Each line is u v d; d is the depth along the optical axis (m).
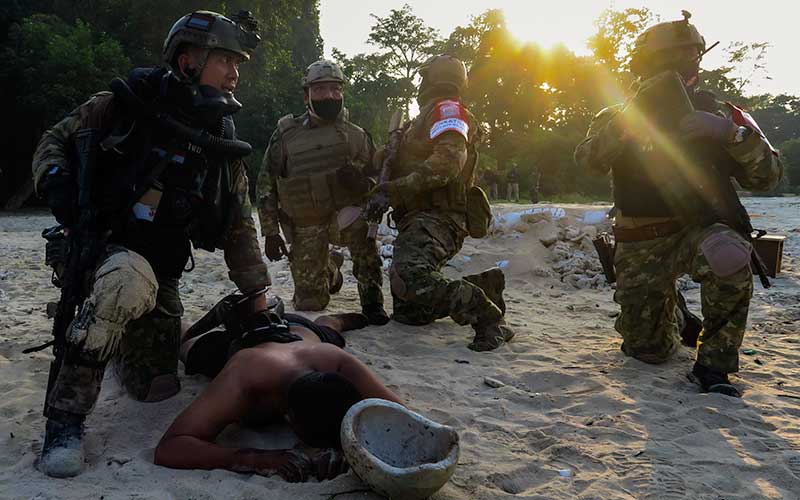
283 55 31.45
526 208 9.53
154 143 2.85
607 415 3.28
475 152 4.67
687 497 2.47
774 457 2.80
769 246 7.24
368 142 5.23
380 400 2.41
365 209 4.44
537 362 4.20
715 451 2.88
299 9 31.53
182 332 3.89
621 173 4.05
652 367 4.09
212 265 7.70
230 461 2.57
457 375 3.91
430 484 2.21
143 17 26.61
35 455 2.70
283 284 6.91
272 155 5.27
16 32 23.92
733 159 3.81
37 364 3.94
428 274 4.37
